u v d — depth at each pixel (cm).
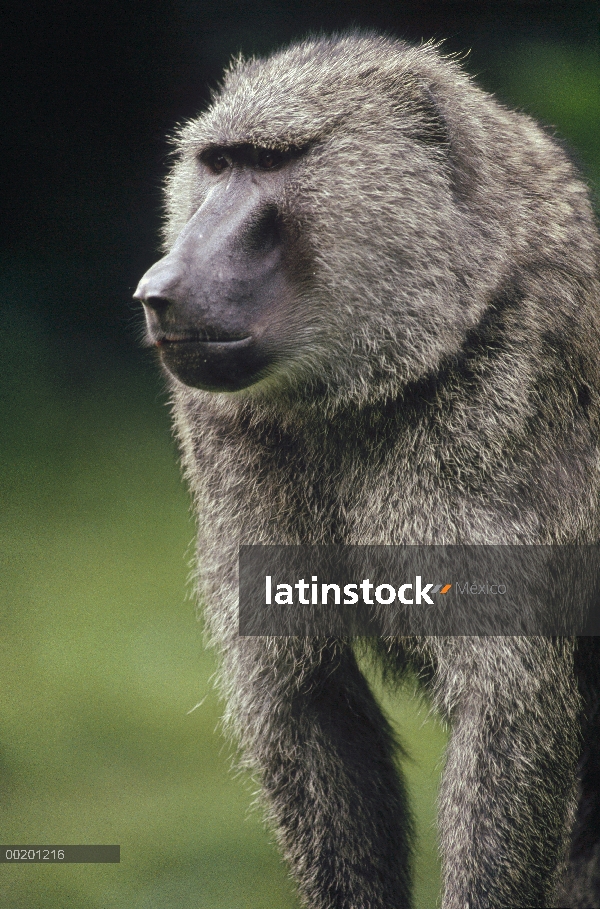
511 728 592
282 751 667
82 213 1981
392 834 681
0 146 1962
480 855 595
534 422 597
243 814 1110
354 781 674
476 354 595
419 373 598
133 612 1537
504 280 599
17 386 1981
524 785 594
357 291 608
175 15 1808
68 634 1471
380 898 668
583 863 662
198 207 653
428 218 605
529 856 600
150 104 1909
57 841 1040
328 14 1662
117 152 1950
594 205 680
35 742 1233
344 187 611
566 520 612
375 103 625
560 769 614
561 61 1562
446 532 594
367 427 616
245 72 678
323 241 611
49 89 1933
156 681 1373
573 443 619
